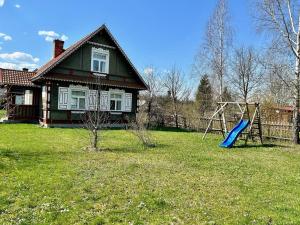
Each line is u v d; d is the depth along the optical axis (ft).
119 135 61.98
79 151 40.91
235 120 75.51
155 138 61.21
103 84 79.71
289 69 67.56
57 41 92.79
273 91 106.32
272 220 19.22
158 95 140.87
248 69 136.36
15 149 39.11
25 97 94.27
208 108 130.72
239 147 54.19
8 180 25.23
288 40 62.03
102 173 29.27
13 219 18.03
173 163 35.99
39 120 81.71
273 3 62.95
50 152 38.83
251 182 28.55
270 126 66.90
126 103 88.69
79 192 23.21
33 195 21.99
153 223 18.30
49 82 73.77
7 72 84.94
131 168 31.96
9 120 79.25
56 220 18.04
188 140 60.23
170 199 22.65
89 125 47.67
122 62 87.97
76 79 76.28
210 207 21.34
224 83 113.91
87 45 80.48
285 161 41.27
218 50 103.45
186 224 18.39
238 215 19.94
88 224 17.78
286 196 24.35
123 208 20.47
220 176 30.55
